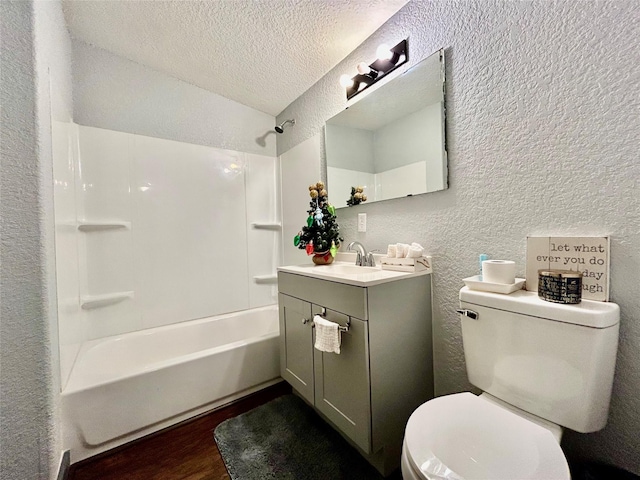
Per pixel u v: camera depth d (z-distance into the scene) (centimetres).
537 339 81
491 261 98
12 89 92
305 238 176
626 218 80
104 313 175
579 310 74
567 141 90
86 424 120
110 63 175
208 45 166
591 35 84
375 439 106
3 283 92
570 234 90
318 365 131
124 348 174
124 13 141
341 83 166
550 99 93
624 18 78
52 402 101
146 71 188
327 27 151
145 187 189
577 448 91
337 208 185
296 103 225
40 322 97
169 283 199
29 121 95
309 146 211
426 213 135
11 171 92
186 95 205
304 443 129
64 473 109
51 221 107
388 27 148
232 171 228
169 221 199
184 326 199
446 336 128
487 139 110
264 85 207
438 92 126
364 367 105
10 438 93
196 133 210
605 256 83
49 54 113
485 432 74
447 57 123
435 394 133
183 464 118
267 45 165
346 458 120
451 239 125
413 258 126
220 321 215
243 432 137
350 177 175
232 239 228
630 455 81
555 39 91
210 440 132
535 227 98
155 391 137
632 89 78
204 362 153
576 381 75
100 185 172
